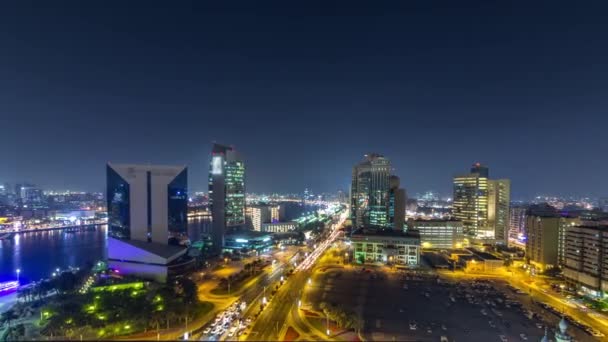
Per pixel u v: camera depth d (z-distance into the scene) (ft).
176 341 479.82
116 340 512.63
